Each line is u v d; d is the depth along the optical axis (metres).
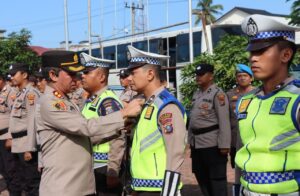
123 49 19.06
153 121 3.23
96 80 4.46
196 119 5.52
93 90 4.51
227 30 16.08
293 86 2.31
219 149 5.39
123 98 6.74
